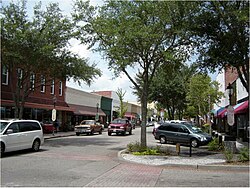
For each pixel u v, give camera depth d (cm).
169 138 2411
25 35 2077
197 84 3950
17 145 1595
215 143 2033
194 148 2162
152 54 1722
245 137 2773
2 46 2119
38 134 1784
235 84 3316
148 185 917
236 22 1403
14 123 1614
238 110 2611
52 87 3700
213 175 1121
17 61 2197
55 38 2267
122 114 6334
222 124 4388
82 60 2545
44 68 2381
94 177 1032
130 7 1628
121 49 1605
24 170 1133
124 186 897
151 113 10962
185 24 1555
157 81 4184
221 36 1520
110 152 1822
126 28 1550
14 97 2425
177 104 4703
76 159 1494
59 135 3172
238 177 1082
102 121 5644
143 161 1418
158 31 1636
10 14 2209
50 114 3662
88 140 2705
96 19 1755
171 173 1152
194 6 1511
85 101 4816
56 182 930
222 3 1425
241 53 1474
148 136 3562
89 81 2664
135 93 4112
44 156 1567
